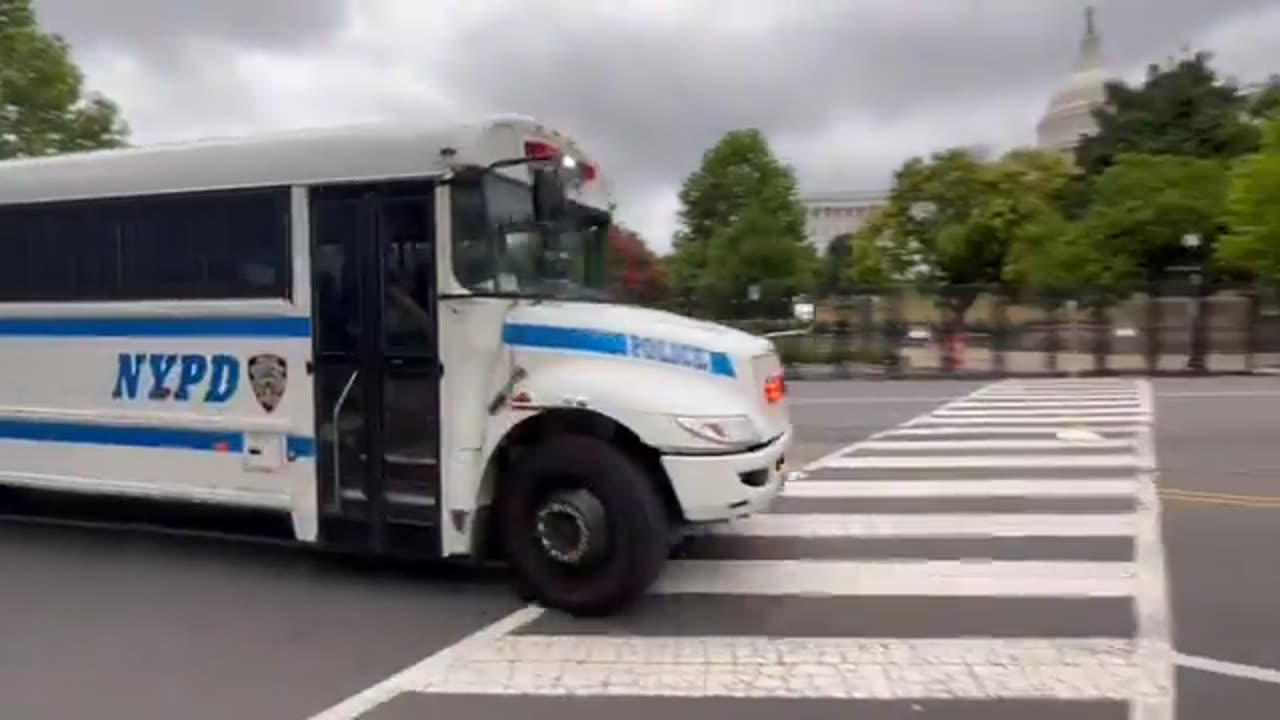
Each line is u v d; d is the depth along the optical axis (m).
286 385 6.73
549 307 6.38
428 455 6.35
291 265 6.65
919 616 5.99
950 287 27.59
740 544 7.63
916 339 26.33
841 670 5.18
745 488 5.88
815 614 6.05
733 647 5.54
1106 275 38.88
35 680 5.14
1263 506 8.70
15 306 7.68
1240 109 50.91
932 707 4.71
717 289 32.44
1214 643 5.44
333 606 6.31
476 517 6.29
